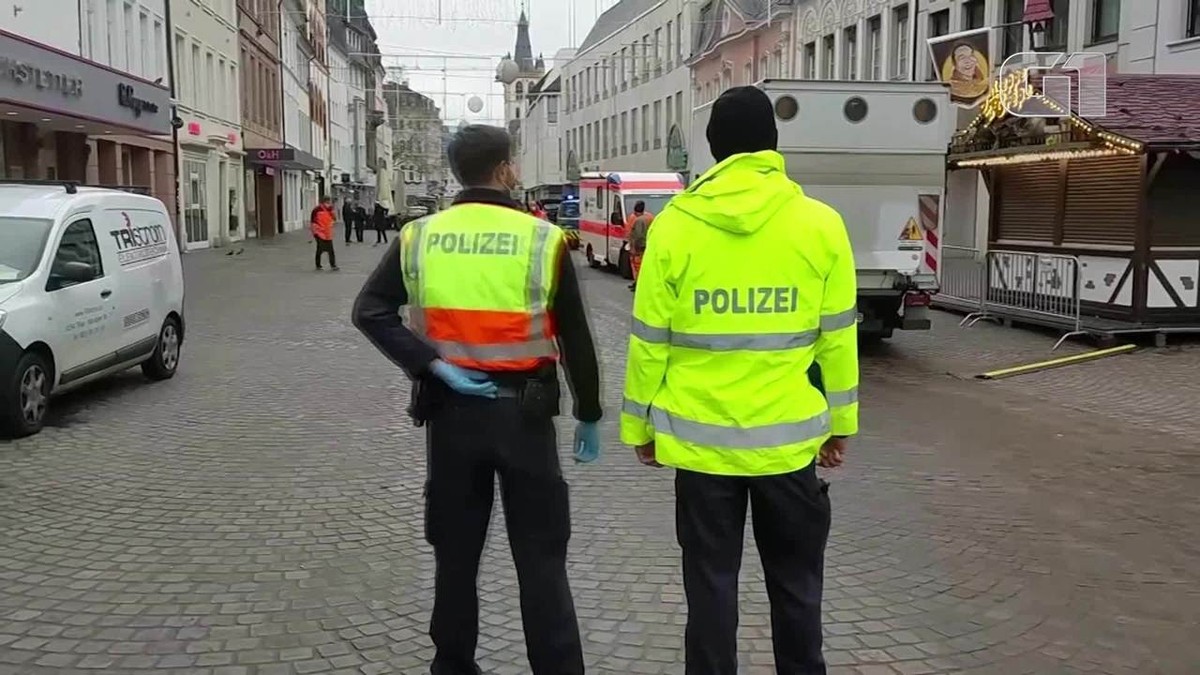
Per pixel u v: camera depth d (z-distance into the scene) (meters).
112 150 26.67
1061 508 6.36
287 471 7.09
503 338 3.35
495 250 3.35
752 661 4.16
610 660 4.16
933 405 9.86
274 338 14.11
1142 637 4.41
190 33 34.16
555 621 3.50
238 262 29.73
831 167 12.66
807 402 3.26
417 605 4.71
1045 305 15.21
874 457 7.68
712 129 3.29
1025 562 5.35
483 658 4.16
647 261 3.27
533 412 3.38
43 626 4.45
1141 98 14.91
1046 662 4.15
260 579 5.02
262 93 47.41
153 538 5.64
